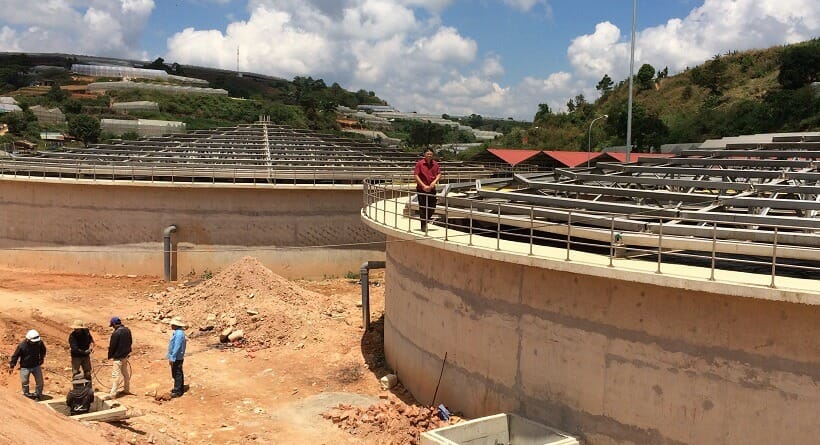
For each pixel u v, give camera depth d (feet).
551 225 43.65
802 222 37.45
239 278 81.56
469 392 47.37
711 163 59.88
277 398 55.31
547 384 41.32
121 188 101.45
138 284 96.53
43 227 104.83
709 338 33.96
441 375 50.62
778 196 48.96
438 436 38.42
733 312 33.12
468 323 47.29
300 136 146.82
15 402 38.55
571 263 37.47
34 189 104.99
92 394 48.08
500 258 41.60
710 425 34.17
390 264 62.69
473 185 68.49
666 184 51.03
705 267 37.58
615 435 37.83
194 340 70.79
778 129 241.96
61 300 84.99
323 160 123.54
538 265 39.19
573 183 62.28
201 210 101.04
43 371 58.70
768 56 322.55
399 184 103.24
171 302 82.74
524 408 42.78
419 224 56.03
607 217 43.68
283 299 79.25
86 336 53.16
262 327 72.28
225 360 64.75
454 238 47.88
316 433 47.83
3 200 107.45
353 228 105.50
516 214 50.93
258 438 46.75
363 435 47.39
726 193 52.70
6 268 105.60
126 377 54.85
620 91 370.12
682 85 333.01
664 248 41.50
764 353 32.40
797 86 269.03
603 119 328.08
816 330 30.99
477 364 46.50
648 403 36.37
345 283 100.32
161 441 44.24
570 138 329.52
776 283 31.89
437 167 52.60
